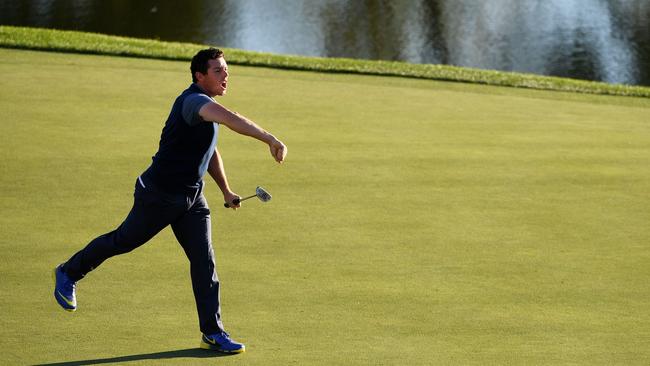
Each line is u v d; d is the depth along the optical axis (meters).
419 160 34.03
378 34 101.50
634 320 21.55
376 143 35.97
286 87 45.69
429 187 31.11
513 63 92.38
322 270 23.83
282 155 18.05
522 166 34.03
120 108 38.72
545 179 32.62
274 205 28.62
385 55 93.56
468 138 37.62
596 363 19.11
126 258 24.23
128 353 18.95
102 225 26.45
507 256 25.38
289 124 38.03
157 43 58.84
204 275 19.50
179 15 106.12
